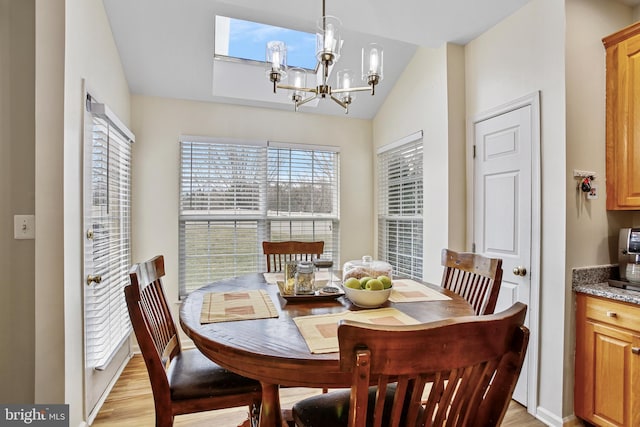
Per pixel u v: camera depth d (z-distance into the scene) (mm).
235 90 3010
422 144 2836
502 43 2219
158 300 1499
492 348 744
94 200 1969
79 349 1719
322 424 1084
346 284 1420
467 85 2523
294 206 3361
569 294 1826
